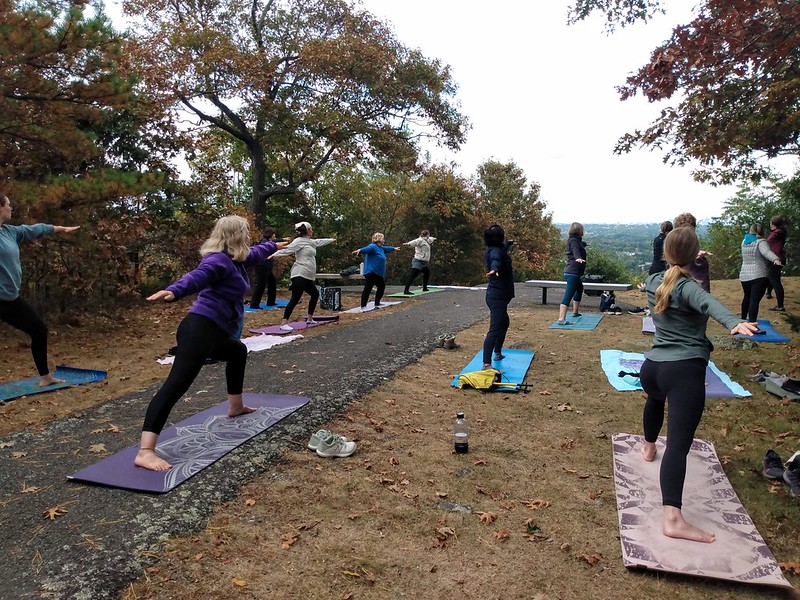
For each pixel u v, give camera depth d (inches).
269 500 138.1
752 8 231.5
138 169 531.2
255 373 252.1
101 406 206.7
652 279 142.4
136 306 488.7
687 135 336.8
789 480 152.6
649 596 110.0
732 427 194.1
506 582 112.6
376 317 429.1
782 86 289.6
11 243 212.4
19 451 164.4
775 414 205.6
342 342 324.8
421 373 258.2
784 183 714.8
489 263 257.6
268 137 671.8
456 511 138.6
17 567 108.6
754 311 361.1
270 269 491.2
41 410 205.5
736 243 906.1
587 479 157.6
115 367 276.2
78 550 114.3
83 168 465.7
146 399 215.9
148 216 503.8
